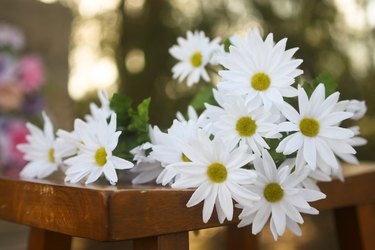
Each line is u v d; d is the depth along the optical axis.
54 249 0.61
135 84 1.82
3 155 1.23
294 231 0.45
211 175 0.43
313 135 0.45
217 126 0.45
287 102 0.48
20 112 1.28
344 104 0.46
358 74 1.58
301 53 1.57
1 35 1.33
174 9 1.82
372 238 0.65
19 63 1.32
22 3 1.44
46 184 0.46
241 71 0.46
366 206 0.65
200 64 0.59
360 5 1.58
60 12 1.55
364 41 1.59
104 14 1.93
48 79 1.48
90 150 0.47
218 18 1.75
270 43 0.46
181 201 0.43
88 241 1.46
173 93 1.70
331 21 1.60
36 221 0.47
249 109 0.45
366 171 0.61
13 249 1.29
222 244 1.36
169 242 0.43
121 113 0.51
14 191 0.50
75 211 0.42
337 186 0.57
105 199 0.40
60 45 1.53
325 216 1.56
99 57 1.93
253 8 1.69
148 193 0.41
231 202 0.42
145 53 1.82
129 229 0.40
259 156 0.44
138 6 1.88
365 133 1.52
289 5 1.66
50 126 0.56
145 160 0.48
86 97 1.88
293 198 0.44
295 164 0.45
